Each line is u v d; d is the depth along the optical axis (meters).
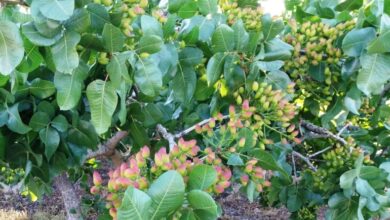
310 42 2.11
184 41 1.84
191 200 1.10
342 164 2.41
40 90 1.90
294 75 2.17
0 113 1.86
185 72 1.85
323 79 2.12
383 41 1.64
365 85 1.75
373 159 2.60
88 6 1.36
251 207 8.84
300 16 2.33
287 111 1.83
